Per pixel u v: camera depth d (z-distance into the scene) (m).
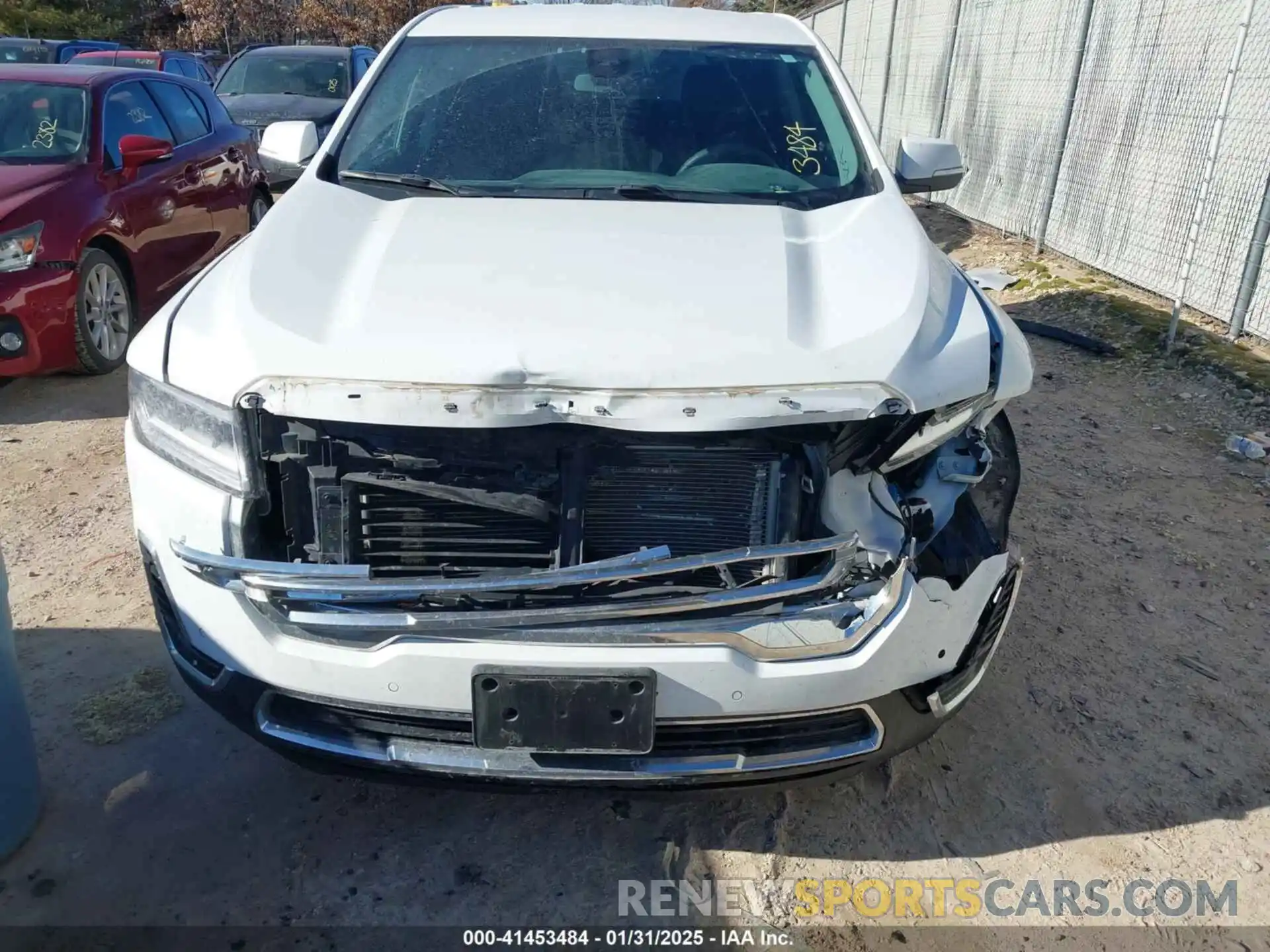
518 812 2.56
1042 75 8.71
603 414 1.96
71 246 5.15
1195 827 2.55
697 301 2.16
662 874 2.38
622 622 1.96
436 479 2.12
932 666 2.13
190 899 2.27
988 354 2.22
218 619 2.04
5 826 2.32
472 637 1.94
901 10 13.16
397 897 2.29
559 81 3.28
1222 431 5.02
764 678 1.96
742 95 3.27
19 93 5.77
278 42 30.16
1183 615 3.46
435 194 2.87
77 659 3.06
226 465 2.09
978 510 2.34
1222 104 5.55
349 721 2.09
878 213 2.72
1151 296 7.07
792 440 2.11
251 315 2.11
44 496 4.18
